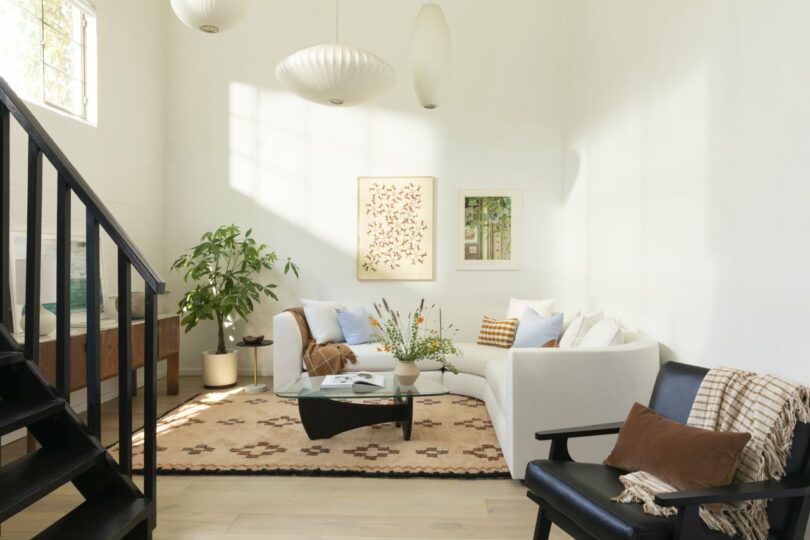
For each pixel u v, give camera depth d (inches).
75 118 172.6
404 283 224.8
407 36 224.4
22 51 155.9
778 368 83.7
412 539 91.7
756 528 65.6
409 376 138.5
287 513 101.3
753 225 90.4
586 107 191.2
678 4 118.9
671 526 63.9
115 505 86.4
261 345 199.8
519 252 222.7
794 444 68.1
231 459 127.6
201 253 208.4
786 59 81.7
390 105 224.7
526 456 114.3
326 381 140.2
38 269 89.4
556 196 221.9
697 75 110.0
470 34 223.6
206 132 227.8
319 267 226.2
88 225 89.5
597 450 114.6
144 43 211.8
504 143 223.1
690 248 112.7
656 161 130.6
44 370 125.6
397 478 118.3
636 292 143.6
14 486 73.3
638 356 116.6
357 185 225.5
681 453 71.6
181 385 209.5
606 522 66.7
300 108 226.1
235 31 227.3
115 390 191.9
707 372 83.6
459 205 223.6
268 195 226.8
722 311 100.0
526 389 114.3
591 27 186.2
